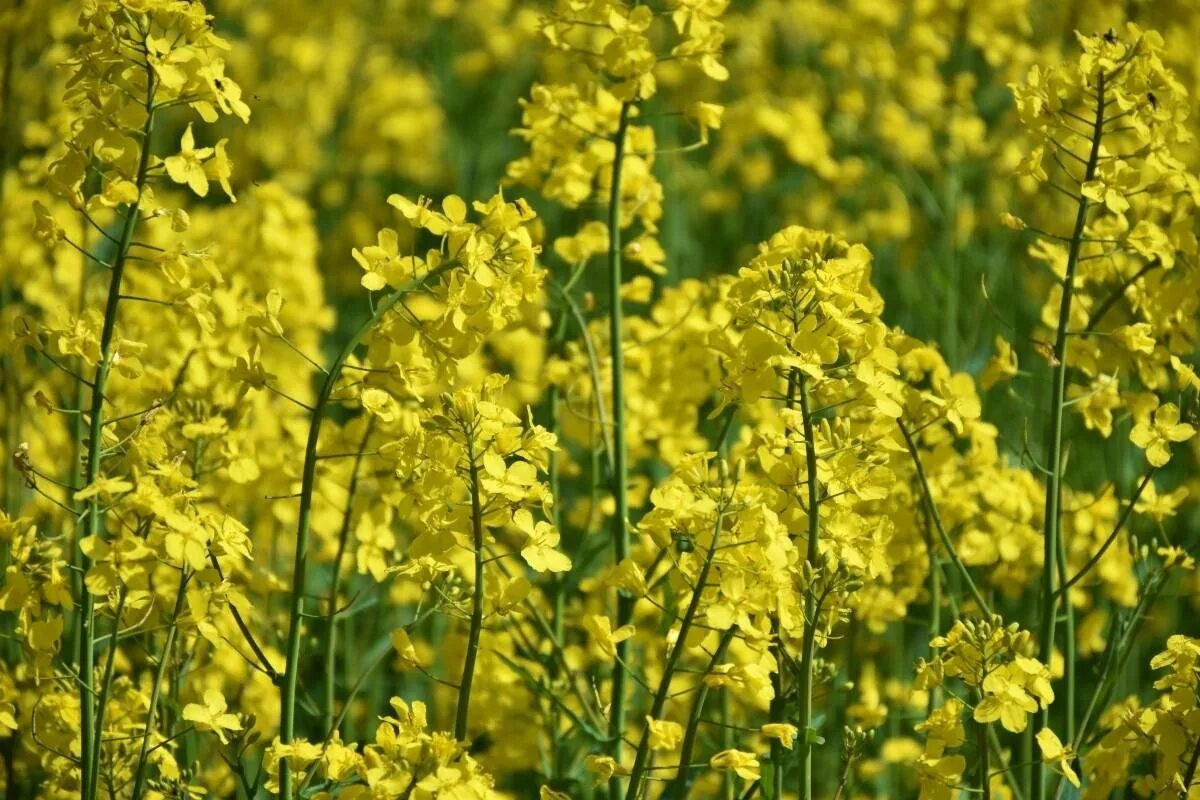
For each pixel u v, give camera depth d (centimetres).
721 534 565
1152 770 720
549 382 876
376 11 2023
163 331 916
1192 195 715
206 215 1176
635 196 855
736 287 610
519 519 567
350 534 853
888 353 587
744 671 562
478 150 1742
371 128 1766
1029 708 561
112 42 575
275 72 1908
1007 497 791
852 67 1534
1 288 1073
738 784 766
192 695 793
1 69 1073
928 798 580
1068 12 1344
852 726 778
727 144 1622
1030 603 980
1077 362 762
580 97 842
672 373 862
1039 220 1280
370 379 622
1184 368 669
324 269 1652
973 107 1357
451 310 578
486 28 1912
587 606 854
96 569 531
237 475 741
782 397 598
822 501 589
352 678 877
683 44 777
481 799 518
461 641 852
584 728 692
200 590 561
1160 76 682
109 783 653
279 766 593
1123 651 743
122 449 611
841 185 1530
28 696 721
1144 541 1010
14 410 907
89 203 583
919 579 809
